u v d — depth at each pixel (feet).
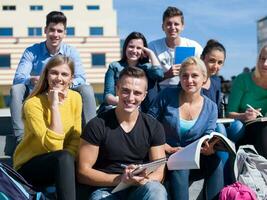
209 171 13.87
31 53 18.10
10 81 139.95
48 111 13.02
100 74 142.61
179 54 18.12
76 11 165.89
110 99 17.29
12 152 17.52
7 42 140.05
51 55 18.10
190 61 14.42
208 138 12.84
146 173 12.21
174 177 13.29
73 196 11.96
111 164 12.85
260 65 16.39
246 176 13.60
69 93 13.96
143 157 13.07
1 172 11.67
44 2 165.99
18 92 16.55
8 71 139.95
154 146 13.08
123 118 12.87
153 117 13.66
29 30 164.04
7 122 19.34
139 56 18.04
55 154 12.12
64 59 13.28
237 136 15.31
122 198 12.64
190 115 14.51
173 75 17.76
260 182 13.57
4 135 18.76
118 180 12.42
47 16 17.90
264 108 16.88
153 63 17.84
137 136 12.87
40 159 12.39
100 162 12.93
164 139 13.23
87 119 16.34
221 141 13.35
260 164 13.75
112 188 12.68
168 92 14.89
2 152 17.51
